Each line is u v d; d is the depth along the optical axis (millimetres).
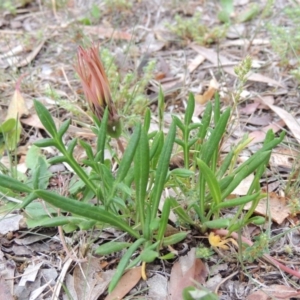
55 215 263
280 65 389
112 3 489
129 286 233
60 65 424
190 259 239
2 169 300
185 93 380
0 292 234
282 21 460
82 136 339
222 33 431
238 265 239
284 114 341
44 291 236
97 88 227
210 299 198
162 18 486
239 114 351
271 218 263
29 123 352
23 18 502
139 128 210
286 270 230
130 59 424
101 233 257
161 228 222
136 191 221
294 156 306
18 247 257
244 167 225
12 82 396
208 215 244
